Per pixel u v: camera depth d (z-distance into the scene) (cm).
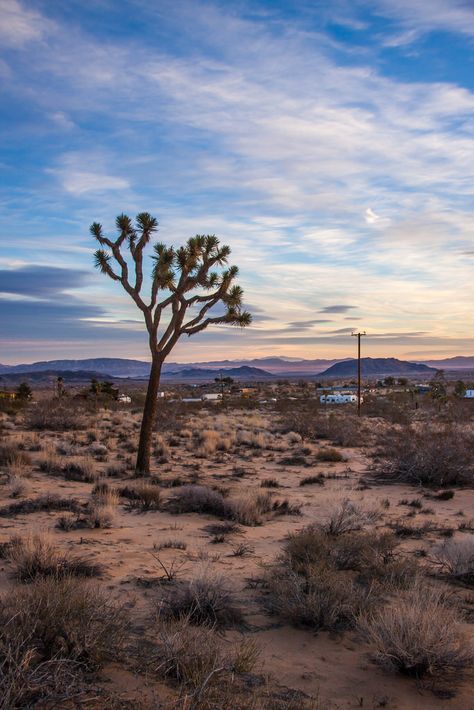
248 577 796
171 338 1858
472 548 870
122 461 2253
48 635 466
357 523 1124
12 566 753
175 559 877
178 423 3978
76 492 1509
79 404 5078
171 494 1542
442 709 449
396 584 761
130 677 449
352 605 636
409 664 499
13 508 1204
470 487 1861
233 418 5381
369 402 7494
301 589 667
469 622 638
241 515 1231
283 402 7325
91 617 489
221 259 1800
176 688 436
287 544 1012
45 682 397
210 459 2450
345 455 2564
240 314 1850
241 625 611
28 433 3153
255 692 444
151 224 1783
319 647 562
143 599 668
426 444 2002
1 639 423
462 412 5409
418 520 1310
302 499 1562
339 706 442
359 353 5928
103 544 952
